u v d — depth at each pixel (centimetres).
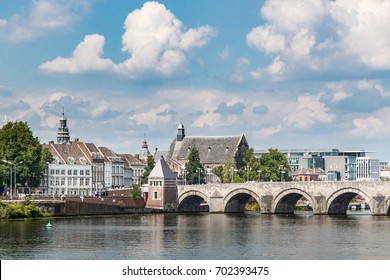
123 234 18300
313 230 19738
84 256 14162
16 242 16088
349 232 19100
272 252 14912
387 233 18775
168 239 17225
